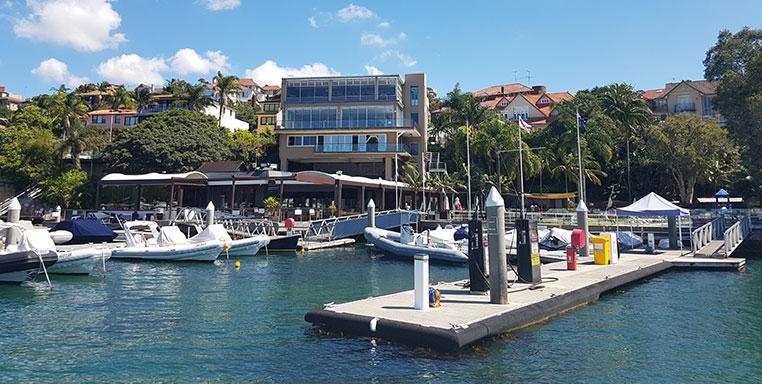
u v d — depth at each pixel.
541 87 85.94
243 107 94.50
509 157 53.44
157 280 19.19
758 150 32.25
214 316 12.44
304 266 24.12
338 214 39.69
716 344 9.48
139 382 7.61
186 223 35.19
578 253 22.28
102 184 43.44
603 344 9.43
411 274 21.22
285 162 59.12
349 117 58.28
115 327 11.27
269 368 8.20
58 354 9.13
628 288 15.95
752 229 30.38
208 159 58.22
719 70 34.78
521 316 10.26
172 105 78.88
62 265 19.53
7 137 56.97
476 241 12.43
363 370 8.00
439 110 78.50
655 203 24.19
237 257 28.12
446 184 52.44
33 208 53.97
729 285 16.56
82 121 67.88
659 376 7.76
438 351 8.66
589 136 53.72
